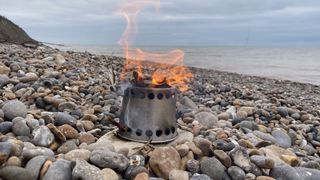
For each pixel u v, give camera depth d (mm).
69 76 1085
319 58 12336
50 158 417
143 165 459
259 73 4574
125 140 548
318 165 542
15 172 372
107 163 420
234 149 491
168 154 463
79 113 673
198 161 480
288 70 5570
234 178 463
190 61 7328
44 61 1342
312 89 2676
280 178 469
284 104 1217
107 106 776
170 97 545
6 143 413
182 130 622
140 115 538
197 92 1326
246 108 905
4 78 843
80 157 432
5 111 555
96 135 584
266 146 604
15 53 1508
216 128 688
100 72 1412
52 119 566
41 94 724
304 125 859
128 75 1425
